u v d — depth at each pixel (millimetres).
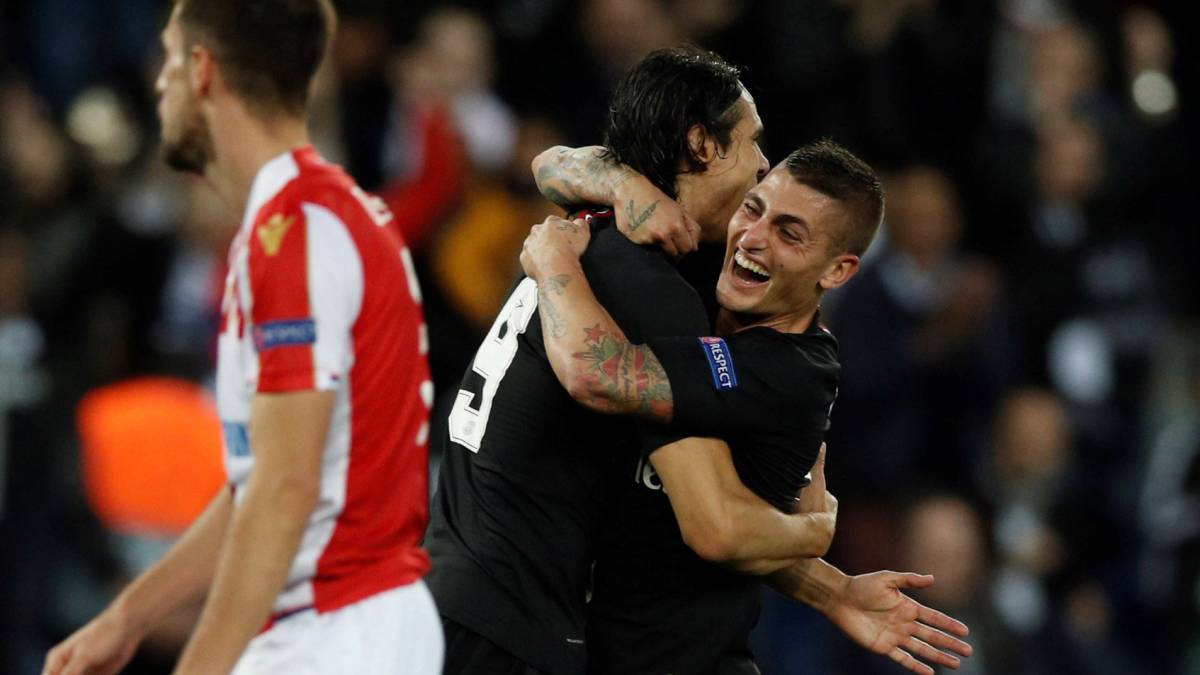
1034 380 34125
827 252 14906
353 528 13508
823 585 16359
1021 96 37469
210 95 13320
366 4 33406
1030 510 32000
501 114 33438
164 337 30578
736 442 14953
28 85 38594
